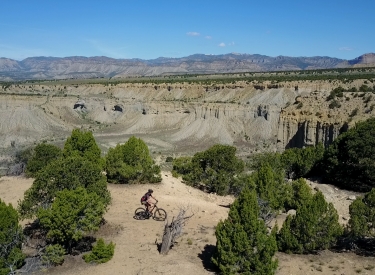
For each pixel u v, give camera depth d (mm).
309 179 35594
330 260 17719
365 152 30531
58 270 15805
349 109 83188
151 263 16422
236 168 31719
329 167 33156
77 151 28906
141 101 168250
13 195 25703
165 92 194625
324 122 84250
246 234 15148
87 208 16922
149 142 123375
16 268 15477
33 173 31078
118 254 17297
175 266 16062
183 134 134125
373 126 31953
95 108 171500
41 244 17672
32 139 126625
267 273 14977
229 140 127000
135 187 28828
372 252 18766
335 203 27359
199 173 32469
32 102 153000
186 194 29328
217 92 176375
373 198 19016
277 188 24672
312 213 18109
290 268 16672
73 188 18812
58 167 19172
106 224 20656
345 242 19375
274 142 120125
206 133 132875
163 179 32406
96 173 20328
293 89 151500
